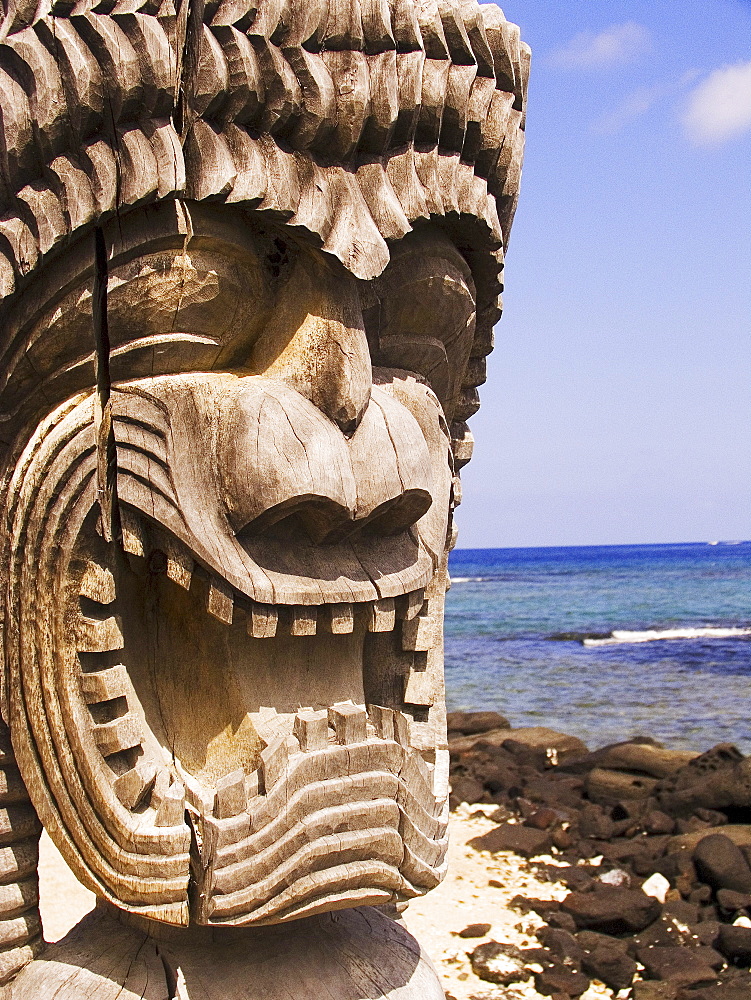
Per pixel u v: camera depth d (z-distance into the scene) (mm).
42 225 1635
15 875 1905
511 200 2115
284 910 1747
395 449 1823
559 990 3191
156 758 1816
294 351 1813
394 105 1802
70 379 1742
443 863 1974
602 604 42031
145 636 1912
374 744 1847
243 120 1718
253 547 1756
